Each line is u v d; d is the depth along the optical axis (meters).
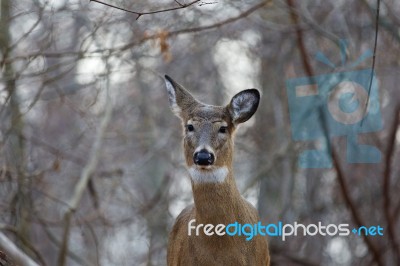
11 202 15.31
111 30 15.66
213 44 19.73
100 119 19.64
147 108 21.12
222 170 10.03
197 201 10.04
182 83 21.67
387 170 15.97
